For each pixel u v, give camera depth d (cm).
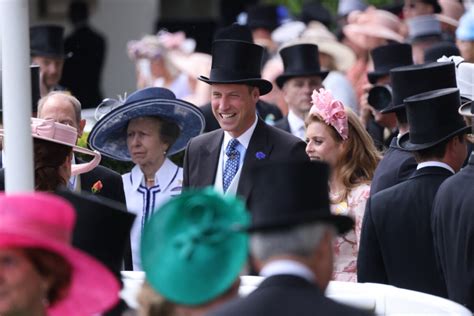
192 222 1655
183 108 3006
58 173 2395
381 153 3103
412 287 2509
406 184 2533
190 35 6072
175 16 7319
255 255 1619
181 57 4806
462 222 2352
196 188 2956
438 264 2444
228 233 1642
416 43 4438
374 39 4531
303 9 5397
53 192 2316
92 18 6544
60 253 1728
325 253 1616
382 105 3344
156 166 3028
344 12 5512
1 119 2788
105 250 1836
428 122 2523
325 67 4525
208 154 2981
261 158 2914
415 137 2542
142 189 3031
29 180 2005
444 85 2898
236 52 2952
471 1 5206
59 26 4025
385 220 2520
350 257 2719
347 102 4134
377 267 2550
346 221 1677
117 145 3100
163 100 2975
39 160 2373
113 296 1773
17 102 1995
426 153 2538
